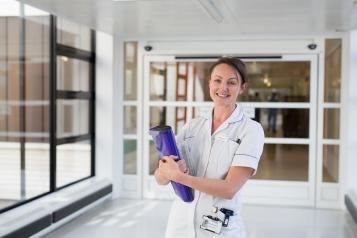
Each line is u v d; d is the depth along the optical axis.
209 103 6.22
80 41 6.00
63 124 5.61
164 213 5.66
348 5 4.12
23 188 4.90
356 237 4.76
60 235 4.70
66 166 5.68
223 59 1.93
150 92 6.39
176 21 5.04
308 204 6.04
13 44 4.87
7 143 4.77
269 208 5.97
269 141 6.14
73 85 5.88
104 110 6.31
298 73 5.98
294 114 6.05
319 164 5.97
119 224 5.15
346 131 5.80
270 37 5.96
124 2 4.03
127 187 6.50
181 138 2.05
